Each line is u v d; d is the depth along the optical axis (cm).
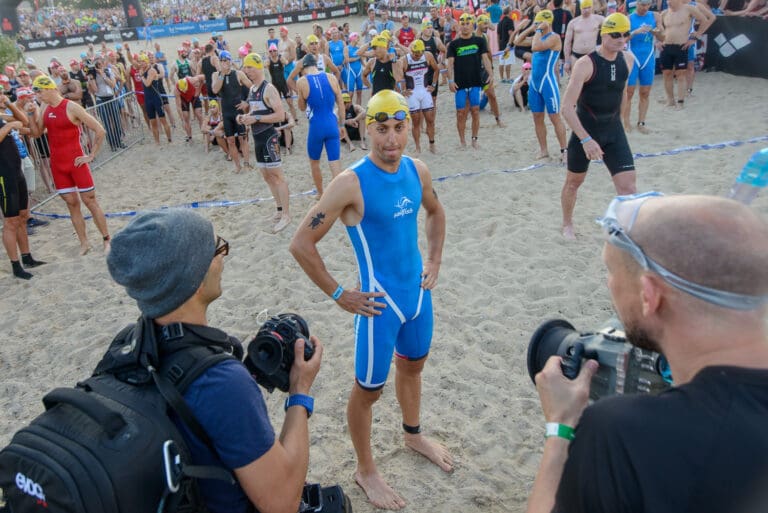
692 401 94
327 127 686
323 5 3812
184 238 138
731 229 96
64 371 441
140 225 138
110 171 1004
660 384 119
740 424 90
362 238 263
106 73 1217
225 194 822
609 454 95
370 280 267
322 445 339
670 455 91
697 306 97
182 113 1127
